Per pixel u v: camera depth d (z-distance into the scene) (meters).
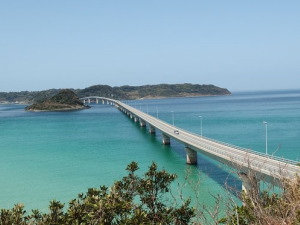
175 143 106.44
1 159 80.81
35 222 14.03
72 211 12.52
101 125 164.38
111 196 12.75
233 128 135.00
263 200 12.65
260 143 96.38
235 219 12.00
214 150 61.28
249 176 13.02
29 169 68.75
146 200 15.81
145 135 126.44
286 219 10.41
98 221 11.78
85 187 54.59
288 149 85.00
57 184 56.72
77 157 81.44
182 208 15.06
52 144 104.44
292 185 11.83
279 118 162.62
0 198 49.59
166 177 16.61
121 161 75.88
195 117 194.62
